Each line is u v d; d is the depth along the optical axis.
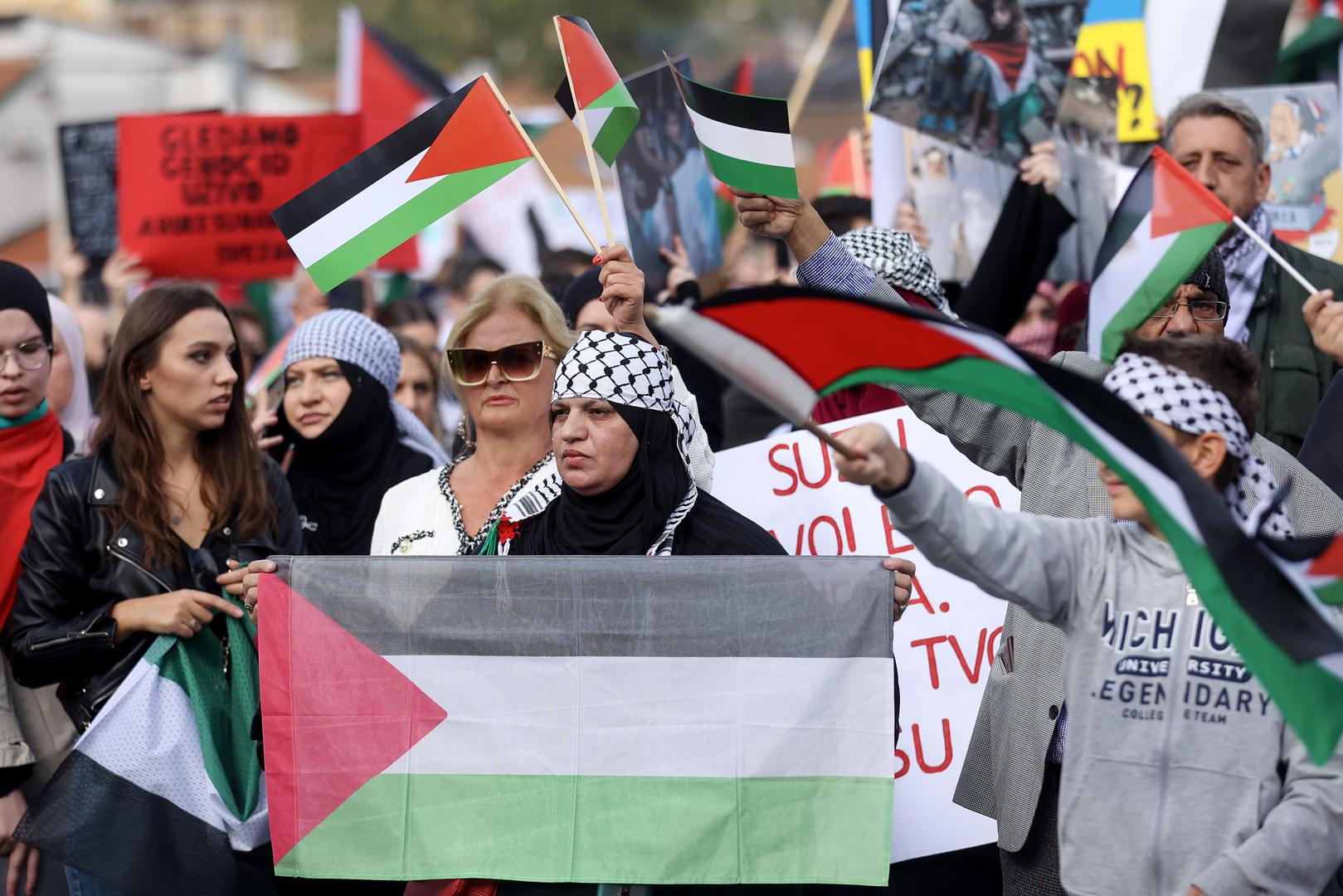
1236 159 8.46
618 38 66.88
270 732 6.43
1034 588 5.29
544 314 7.45
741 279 14.46
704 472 7.55
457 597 6.43
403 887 6.85
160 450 7.13
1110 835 5.25
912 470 5.02
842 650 6.27
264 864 6.87
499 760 6.37
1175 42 10.78
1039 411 4.87
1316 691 4.63
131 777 6.69
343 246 7.20
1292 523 5.96
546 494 7.13
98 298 13.84
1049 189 9.93
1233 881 5.04
